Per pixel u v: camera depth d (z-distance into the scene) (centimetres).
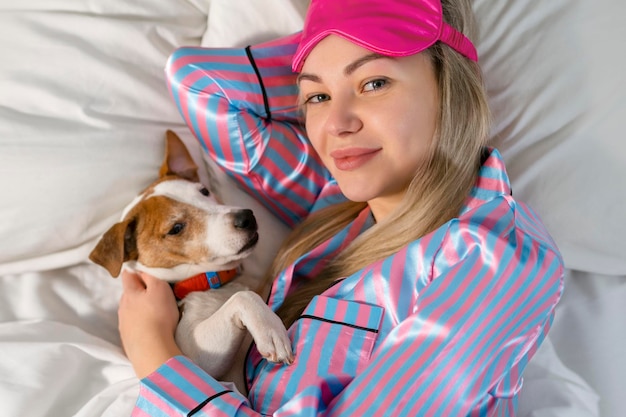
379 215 151
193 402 120
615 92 162
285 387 127
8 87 170
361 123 132
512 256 109
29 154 166
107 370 154
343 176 137
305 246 159
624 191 161
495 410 117
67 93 171
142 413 124
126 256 163
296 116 173
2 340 152
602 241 164
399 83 130
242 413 118
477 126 136
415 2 130
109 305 172
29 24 174
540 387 145
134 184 174
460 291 111
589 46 165
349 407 111
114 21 177
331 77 133
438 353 109
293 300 149
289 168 172
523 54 170
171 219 160
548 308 112
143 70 179
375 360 113
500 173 135
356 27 128
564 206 164
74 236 171
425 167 135
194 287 160
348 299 131
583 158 163
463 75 136
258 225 176
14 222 166
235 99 164
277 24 180
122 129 173
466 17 146
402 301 124
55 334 156
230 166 173
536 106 167
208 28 188
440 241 121
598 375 153
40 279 171
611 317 160
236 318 137
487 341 109
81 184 168
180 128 183
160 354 138
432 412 109
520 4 172
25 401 142
